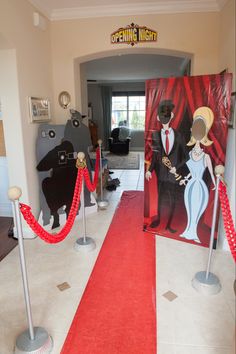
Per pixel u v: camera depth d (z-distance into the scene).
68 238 3.24
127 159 8.91
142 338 1.83
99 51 3.83
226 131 2.70
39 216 3.40
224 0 3.21
